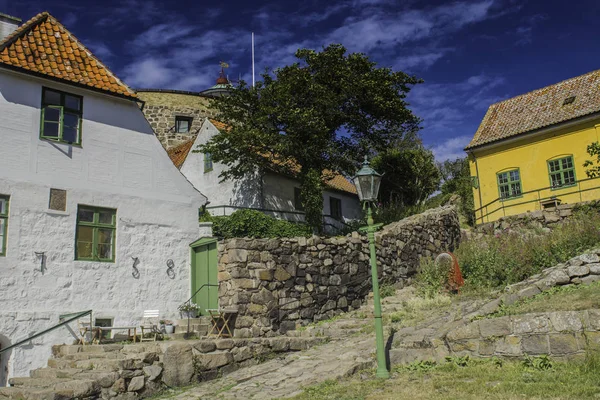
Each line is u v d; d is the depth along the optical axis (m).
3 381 12.49
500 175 28.52
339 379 9.74
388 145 26.34
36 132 13.96
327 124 23.75
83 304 14.00
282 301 15.15
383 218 28.36
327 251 16.75
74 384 9.82
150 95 32.84
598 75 27.27
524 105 29.23
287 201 25.88
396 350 10.48
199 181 26.59
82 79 14.97
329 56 23.06
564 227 17.69
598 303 9.34
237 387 10.32
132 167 15.73
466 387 8.20
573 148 25.83
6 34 16.30
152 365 10.94
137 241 15.41
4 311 12.69
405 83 24.81
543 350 9.09
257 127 22.88
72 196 14.32
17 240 13.18
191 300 16.12
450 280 15.66
